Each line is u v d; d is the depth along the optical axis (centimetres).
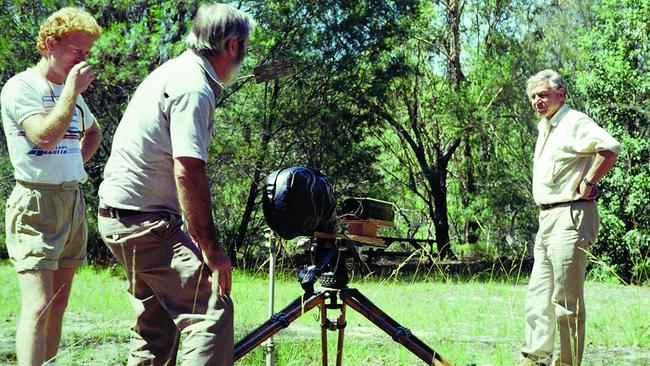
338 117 2511
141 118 331
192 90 321
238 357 364
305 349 616
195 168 313
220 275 317
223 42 331
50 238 396
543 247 554
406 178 3531
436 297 1323
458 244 3028
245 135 2325
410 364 602
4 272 1510
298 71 2439
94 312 911
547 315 551
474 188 3167
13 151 398
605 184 2002
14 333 702
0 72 1777
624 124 2038
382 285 1392
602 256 1969
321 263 387
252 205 2336
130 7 1858
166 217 330
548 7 2858
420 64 3325
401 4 2638
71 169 407
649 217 1944
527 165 2867
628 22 2128
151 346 356
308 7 2439
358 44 2520
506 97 2866
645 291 1562
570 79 2556
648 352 695
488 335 815
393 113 3084
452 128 2902
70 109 384
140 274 330
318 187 376
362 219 401
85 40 407
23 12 1803
